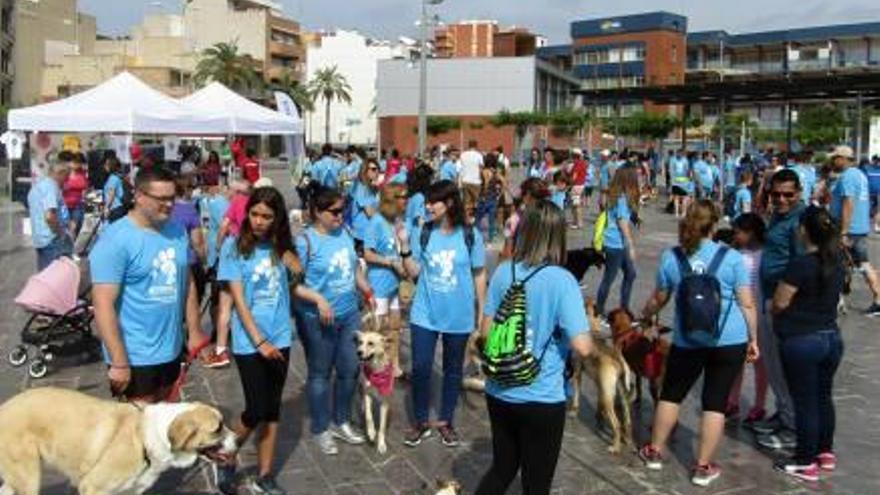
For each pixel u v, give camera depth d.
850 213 12.00
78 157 15.55
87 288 8.97
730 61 104.44
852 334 10.91
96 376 8.57
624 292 10.63
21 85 85.75
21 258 16.45
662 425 6.34
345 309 6.47
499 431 4.62
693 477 6.16
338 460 6.50
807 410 6.23
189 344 5.69
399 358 8.80
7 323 10.78
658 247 19.16
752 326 5.98
